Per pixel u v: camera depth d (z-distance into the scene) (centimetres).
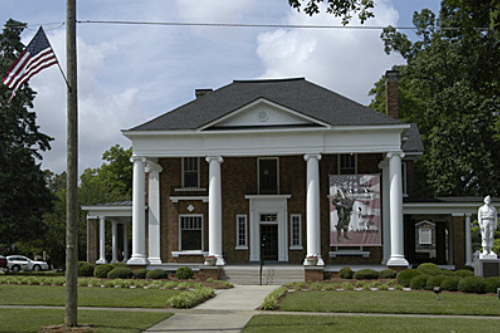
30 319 1850
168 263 3947
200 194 4016
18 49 4522
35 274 4503
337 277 3484
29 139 4616
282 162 4000
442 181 4834
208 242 3988
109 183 6938
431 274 3052
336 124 3566
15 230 4372
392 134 3550
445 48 5184
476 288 2612
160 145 3722
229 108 3950
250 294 2814
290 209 3966
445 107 4628
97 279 3142
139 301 2383
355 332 1647
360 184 3525
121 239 6303
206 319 1947
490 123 4416
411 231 4303
